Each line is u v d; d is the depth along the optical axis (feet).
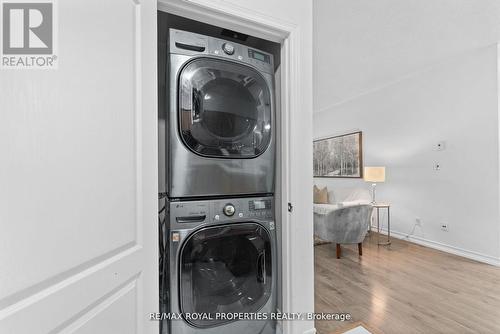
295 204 4.78
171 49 4.03
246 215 4.50
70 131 2.08
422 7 7.00
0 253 1.58
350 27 7.96
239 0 4.19
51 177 1.91
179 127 4.04
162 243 5.21
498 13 7.28
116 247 2.59
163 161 5.81
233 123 4.47
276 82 5.82
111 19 2.56
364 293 7.17
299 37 4.83
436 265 9.30
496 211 9.27
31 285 1.75
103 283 2.42
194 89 4.14
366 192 13.87
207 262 4.20
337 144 16.67
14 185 1.67
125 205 2.74
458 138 10.37
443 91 10.83
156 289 3.34
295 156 4.79
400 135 12.69
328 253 10.77
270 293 4.71
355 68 11.21
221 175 4.34
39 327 1.81
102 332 2.42
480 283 7.79
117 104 2.63
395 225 13.00
